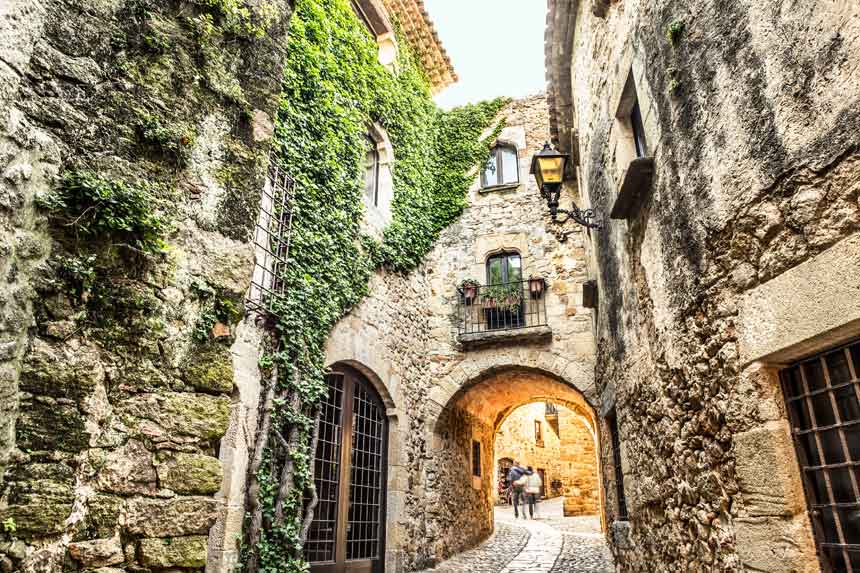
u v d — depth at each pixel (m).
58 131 1.92
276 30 2.99
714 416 2.55
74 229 1.91
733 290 2.35
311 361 5.45
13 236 1.70
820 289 1.84
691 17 2.71
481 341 8.62
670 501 3.29
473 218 9.63
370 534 6.67
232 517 4.19
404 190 8.41
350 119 6.88
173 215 2.24
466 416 9.93
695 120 2.67
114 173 2.07
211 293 2.33
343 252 6.30
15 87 1.78
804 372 2.09
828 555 1.93
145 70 2.29
